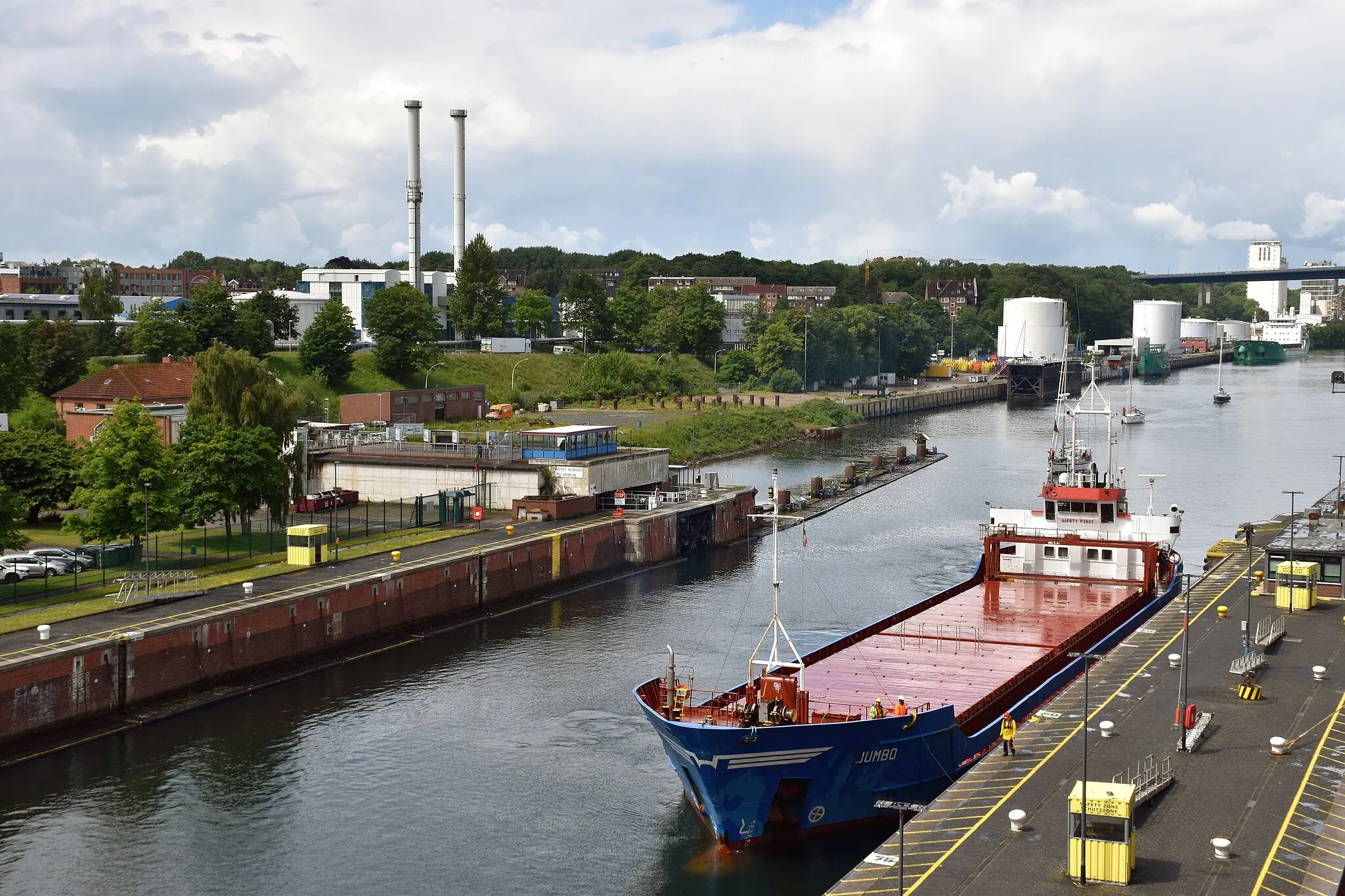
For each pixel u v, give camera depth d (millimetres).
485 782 75438
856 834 65688
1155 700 68875
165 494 111000
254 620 95125
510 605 119812
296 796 73625
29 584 102375
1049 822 52688
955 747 66000
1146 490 181500
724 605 119750
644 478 157875
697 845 66438
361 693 92312
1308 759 59344
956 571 134000
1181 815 53219
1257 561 110062
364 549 119688
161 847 66938
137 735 82938
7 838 67750
